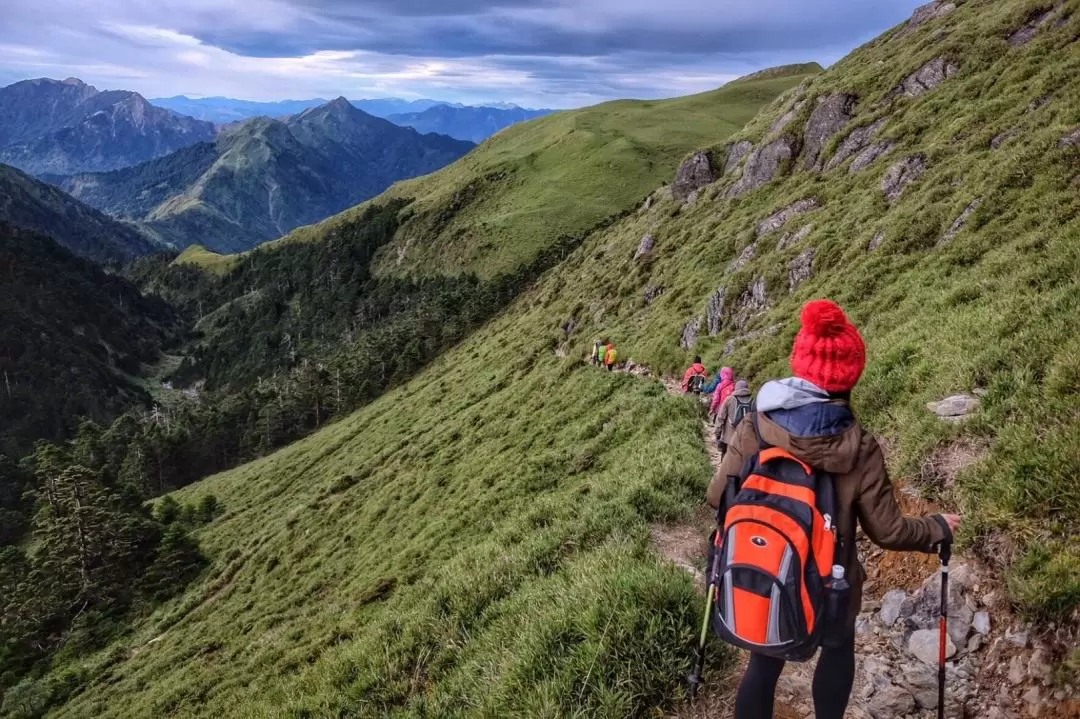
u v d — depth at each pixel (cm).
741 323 2636
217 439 13150
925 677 461
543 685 501
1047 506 492
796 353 341
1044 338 727
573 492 1230
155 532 6569
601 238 9531
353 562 2780
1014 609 458
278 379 17250
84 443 13525
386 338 15012
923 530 321
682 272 4019
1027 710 402
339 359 15438
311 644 1711
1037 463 527
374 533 2962
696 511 884
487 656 650
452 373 7250
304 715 859
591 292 5834
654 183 19438
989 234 1549
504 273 16125
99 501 7281
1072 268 957
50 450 10106
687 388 1722
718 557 329
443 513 2341
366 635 1086
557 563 848
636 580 548
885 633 529
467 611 832
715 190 5428
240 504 6931
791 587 288
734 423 894
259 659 2047
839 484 312
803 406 316
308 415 13175
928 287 1501
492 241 18412
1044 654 418
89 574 6112
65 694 3628
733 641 297
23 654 5119
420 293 19150
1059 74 2259
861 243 2194
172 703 2169
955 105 2983
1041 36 2970
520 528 1115
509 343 6869
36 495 10581
